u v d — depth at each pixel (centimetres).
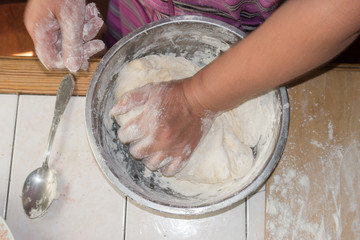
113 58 72
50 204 79
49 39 73
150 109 70
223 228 80
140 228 80
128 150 78
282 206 81
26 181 79
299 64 50
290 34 47
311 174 82
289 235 80
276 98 71
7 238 73
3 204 80
